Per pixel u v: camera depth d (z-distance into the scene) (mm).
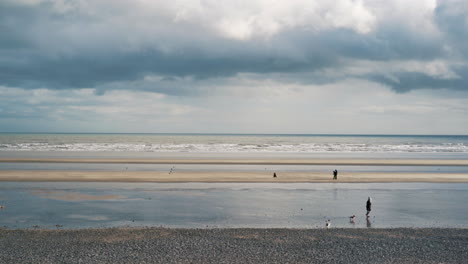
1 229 24109
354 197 37656
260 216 29188
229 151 104938
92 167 59906
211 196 37344
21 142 141500
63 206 31797
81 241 21797
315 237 23422
